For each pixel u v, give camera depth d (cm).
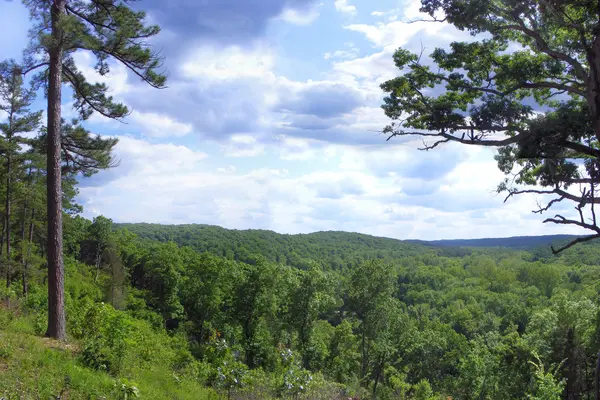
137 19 1592
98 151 1758
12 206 3189
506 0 1033
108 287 5297
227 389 1405
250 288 4947
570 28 1081
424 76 1256
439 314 8588
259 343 4669
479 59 1226
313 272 4800
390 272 4253
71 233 5347
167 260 6162
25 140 2759
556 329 3170
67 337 1345
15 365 883
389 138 1289
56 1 1387
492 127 1141
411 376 5272
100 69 1681
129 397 923
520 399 3031
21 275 3111
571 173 1167
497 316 7894
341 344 5406
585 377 2838
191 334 5712
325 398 1495
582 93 1055
